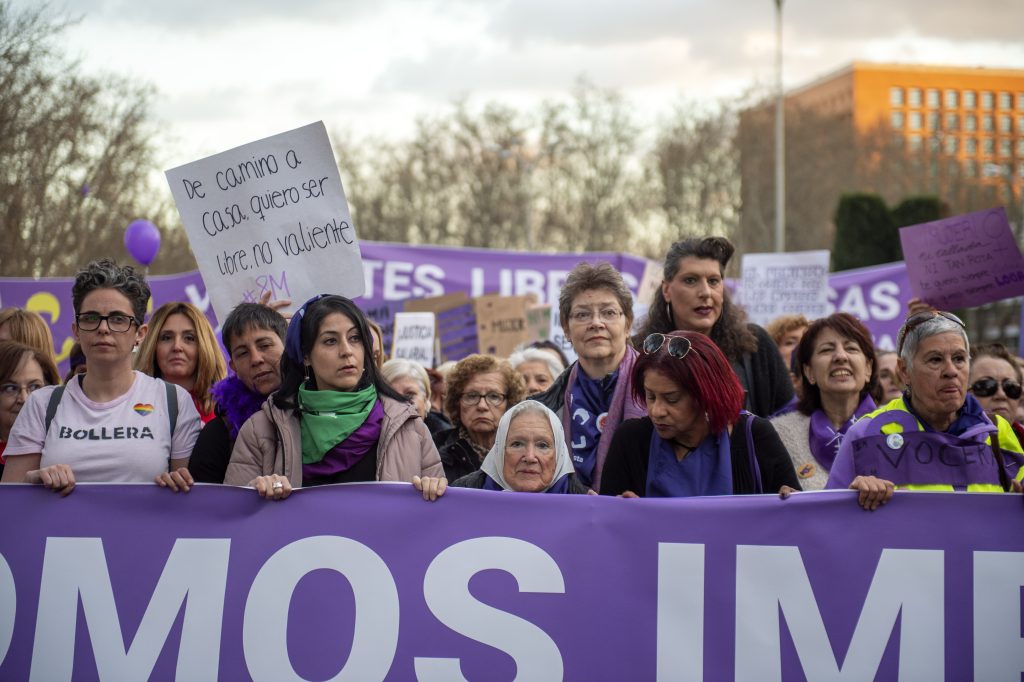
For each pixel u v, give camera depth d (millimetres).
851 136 54906
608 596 3508
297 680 3510
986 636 3432
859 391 4668
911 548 3469
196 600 3557
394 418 3797
